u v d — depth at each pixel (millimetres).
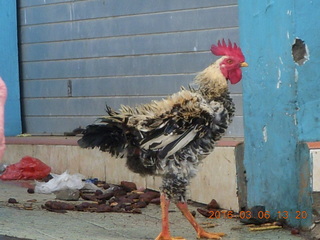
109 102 10422
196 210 8414
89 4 10539
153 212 8312
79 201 8875
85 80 10688
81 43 10680
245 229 7523
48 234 6875
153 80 9875
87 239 6727
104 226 7441
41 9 11109
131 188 9359
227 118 6777
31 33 11258
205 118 6621
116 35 10258
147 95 9969
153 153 6680
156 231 7285
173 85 9648
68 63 10867
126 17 10117
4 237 6617
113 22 10273
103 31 10406
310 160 7125
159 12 9734
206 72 6797
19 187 9812
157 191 9164
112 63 10336
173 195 6750
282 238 7094
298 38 7223
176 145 6605
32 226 7246
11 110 11312
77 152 10148
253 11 7738
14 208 8234
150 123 6598
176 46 9578
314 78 7289
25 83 11398
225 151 8242
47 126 11211
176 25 9547
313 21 7273
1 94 6176
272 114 7590
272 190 7672
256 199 7934
